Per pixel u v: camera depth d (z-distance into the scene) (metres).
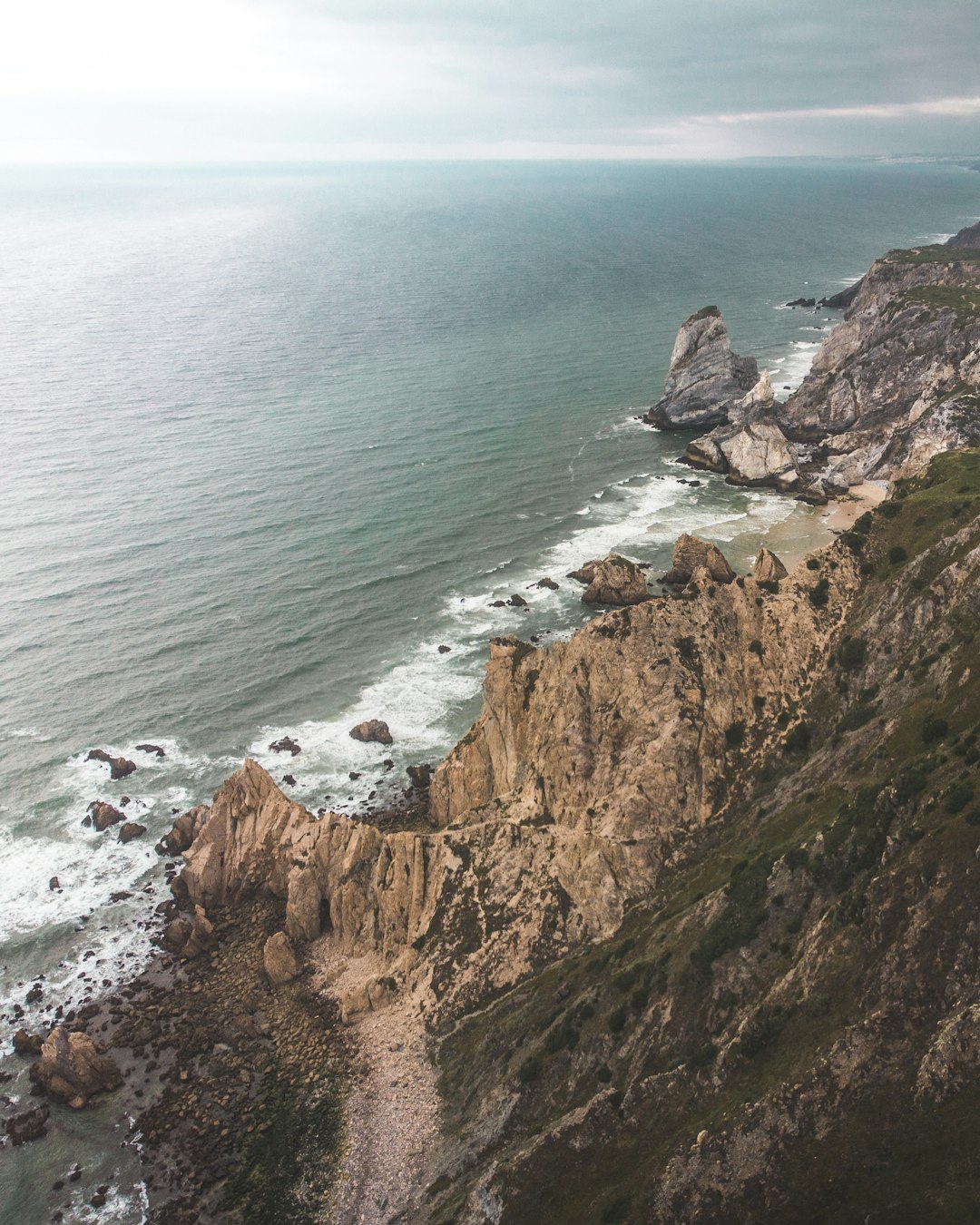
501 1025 59.94
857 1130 37.19
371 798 88.06
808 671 77.31
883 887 44.62
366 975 69.00
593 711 75.62
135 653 108.38
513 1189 45.56
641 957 57.00
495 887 69.25
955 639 65.25
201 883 77.88
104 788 89.56
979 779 46.72
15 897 78.19
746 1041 44.25
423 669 106.56
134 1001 69.00
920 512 87.44
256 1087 61.34
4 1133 59.31
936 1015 39.03
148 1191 55.22
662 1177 40.41
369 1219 50.94
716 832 68.44
